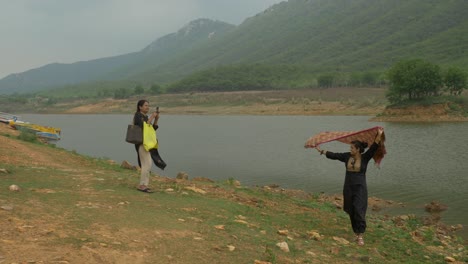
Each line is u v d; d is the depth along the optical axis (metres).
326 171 26.89
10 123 39.16
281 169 28.11
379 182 22.41
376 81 184.25
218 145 46.44
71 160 16.69
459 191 19.75
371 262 7.20
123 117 148.75
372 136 8.27
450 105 85.25
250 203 10.63
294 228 8.92
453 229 13.52
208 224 7.46
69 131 74.19
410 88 91.12
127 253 5.37
